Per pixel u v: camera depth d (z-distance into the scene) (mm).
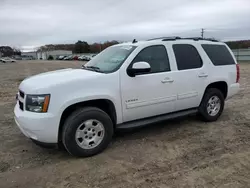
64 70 4414
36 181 3074
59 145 3992
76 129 3523
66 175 3201
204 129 4852
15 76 18641
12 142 4316
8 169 3369
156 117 4441
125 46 4477
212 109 5250
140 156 3705
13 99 8375
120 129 3998
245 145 4059
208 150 3881
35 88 3400
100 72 3900
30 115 3357
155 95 4254
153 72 4258
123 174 3195
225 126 5020
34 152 3906
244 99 7625
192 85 4746
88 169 3340
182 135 4547
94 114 3637
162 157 3662
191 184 2938
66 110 3617
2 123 5406
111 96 3777
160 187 2893
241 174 3141
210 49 5184
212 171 3230
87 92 3576
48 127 3342
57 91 3385
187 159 3584
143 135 4566
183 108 4754
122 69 3932
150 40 4566
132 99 4016
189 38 5043
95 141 3723
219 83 5340
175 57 4578
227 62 5430
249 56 35938
